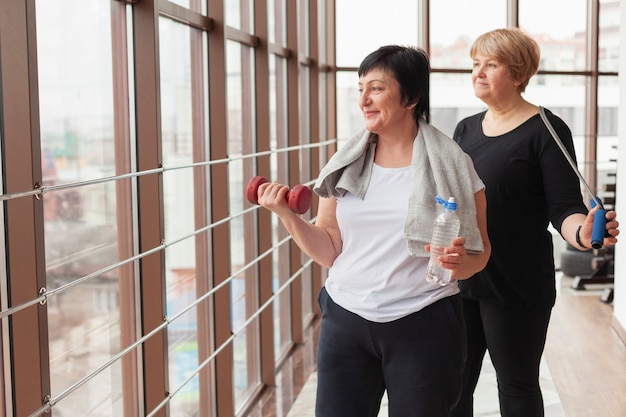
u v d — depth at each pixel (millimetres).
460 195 1937
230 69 3988
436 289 1969
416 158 1955
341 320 2016
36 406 1854
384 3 7293
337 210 2033
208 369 3549
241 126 4203
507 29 2504
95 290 2484
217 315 3520
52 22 2252
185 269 3318
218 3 3418
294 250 5133
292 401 3971
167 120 3123
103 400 2549
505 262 2473
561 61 7895
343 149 2016
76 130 2383
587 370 4305
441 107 7664
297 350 5012
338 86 7160
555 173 2412
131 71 2688
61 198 2293
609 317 5555
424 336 1952
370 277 1978
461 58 7672
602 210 2135
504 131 2521
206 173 3541
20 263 1820
